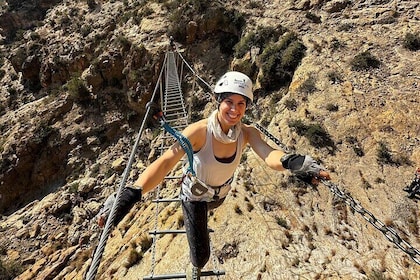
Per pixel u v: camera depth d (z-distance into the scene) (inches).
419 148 682.2
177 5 1414.9
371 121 738.8
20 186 1386.6
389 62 866.8
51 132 1401.3
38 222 1127.0
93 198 1157.1
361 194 618.8
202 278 487.2
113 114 1390.3
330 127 741.9
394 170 652.7
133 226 782.5
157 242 611.5
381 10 1040.8
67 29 1738.4
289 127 758.5
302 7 1167.6
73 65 1572.3
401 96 774.5
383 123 730.8
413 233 548.1
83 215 1109.1
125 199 101.3
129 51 1375.5
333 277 474.6
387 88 799.1
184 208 135.6
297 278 474.6
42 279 909.2
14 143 1402.6
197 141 116.4
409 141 697.0
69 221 1122.0
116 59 1390.3
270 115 863.7
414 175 639.1
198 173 120.7
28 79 1774.1
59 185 1331.2
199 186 123.8
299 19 1119.6
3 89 1859.0
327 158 686.5
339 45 949.2
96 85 1430.9
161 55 1294.3
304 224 565.0
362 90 807.1
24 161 1380.4
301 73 901.8
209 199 132.7
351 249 519.8
